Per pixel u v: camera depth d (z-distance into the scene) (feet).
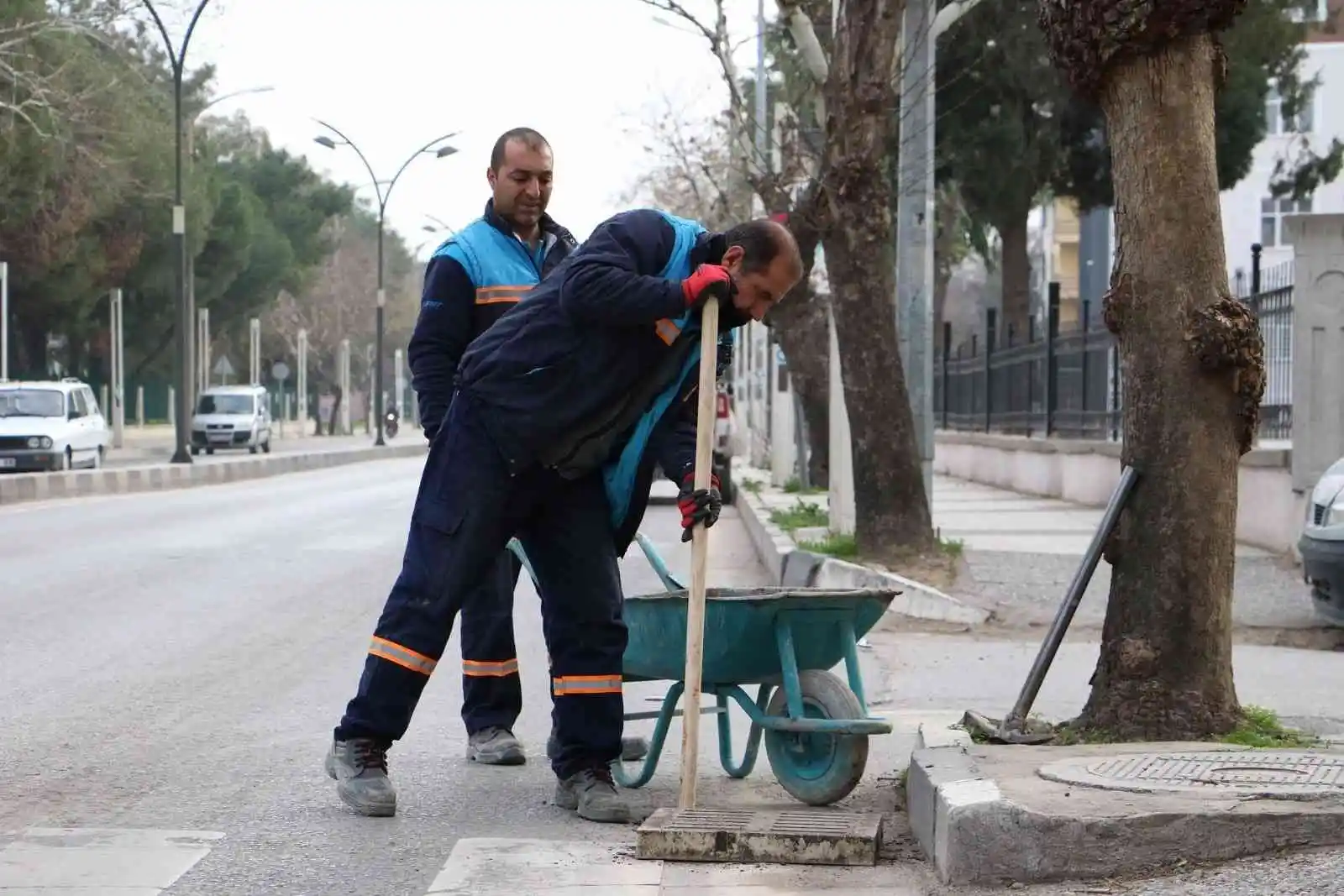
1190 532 20.71
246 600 42.09
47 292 175.83
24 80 126.72
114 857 17.83
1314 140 168.14
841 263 44.27
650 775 21.11
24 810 20.01
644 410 19.40
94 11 131.95
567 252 22.91
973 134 101.96
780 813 18.88
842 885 16.87
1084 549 49.67
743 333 153.48
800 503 65.67
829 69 45.24
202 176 194.80
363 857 17.97
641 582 49.16
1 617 38.27
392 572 49.24
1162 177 20.77
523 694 29.45
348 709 20.22
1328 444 46.01
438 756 23.80
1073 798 16.72
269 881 16.98
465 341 22.33
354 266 339.98
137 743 24.25
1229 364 20.57
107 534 62.39
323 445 216.74
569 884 16.92
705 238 19.26
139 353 214.90
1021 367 88.12
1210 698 20.75
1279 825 15.93
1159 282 20.81
